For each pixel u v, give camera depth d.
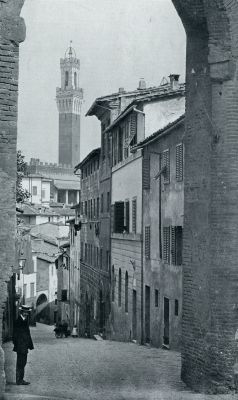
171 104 29.95
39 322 69.88
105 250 39.94
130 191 32.66
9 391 12.15
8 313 30.27
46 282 69.12
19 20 10.00
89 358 20.08
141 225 29.81
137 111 29.80
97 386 13.48
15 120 9.96
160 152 26.83
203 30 12.55
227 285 11.95
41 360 19.55
